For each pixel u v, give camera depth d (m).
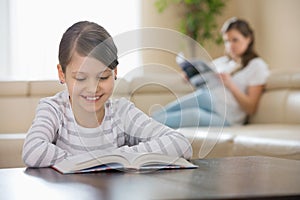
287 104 3.32
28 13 4.52
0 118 3.25
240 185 1.04
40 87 3.30
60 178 1.21
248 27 3.58
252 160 1.49
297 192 0.96
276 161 1.46
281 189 0.99
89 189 1.04
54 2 4.56
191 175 1.20
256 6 4.74
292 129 2.97
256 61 3.55
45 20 4.54
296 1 4.20
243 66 3.57
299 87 3.33
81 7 4.63
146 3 4.84
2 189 1.09
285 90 3.40
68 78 1.32
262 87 3.52
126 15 4.77
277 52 4.45
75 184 1.11
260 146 2.64
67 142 1.51
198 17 4.82
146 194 0.97
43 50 4.54
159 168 1.30
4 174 1.31
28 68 4.52
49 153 1.44
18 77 4.48
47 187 1.09
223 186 1.03
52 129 1.51
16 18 4.50
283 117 3.35
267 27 4.59
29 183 1.16
